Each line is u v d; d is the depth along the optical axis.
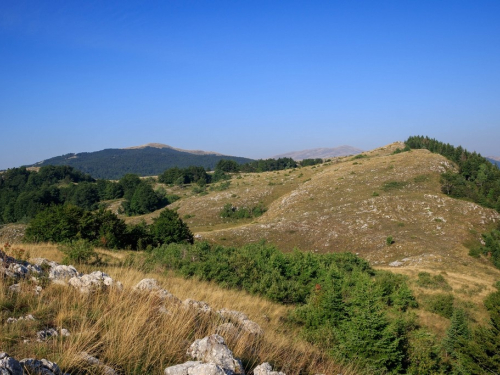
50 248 20.12
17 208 104.38
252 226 67.31
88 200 123.00
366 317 10.62
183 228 43.38
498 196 66.44
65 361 4.66
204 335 6.85
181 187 143.00
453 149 104.06
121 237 35.56
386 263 47.72
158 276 15.12
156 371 5.16
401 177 78.06
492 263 45.91
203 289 13.89
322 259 33.91
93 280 8.20
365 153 127.62
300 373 6.71
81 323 6.12
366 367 9.39
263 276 20.62
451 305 27.67
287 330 11.41
